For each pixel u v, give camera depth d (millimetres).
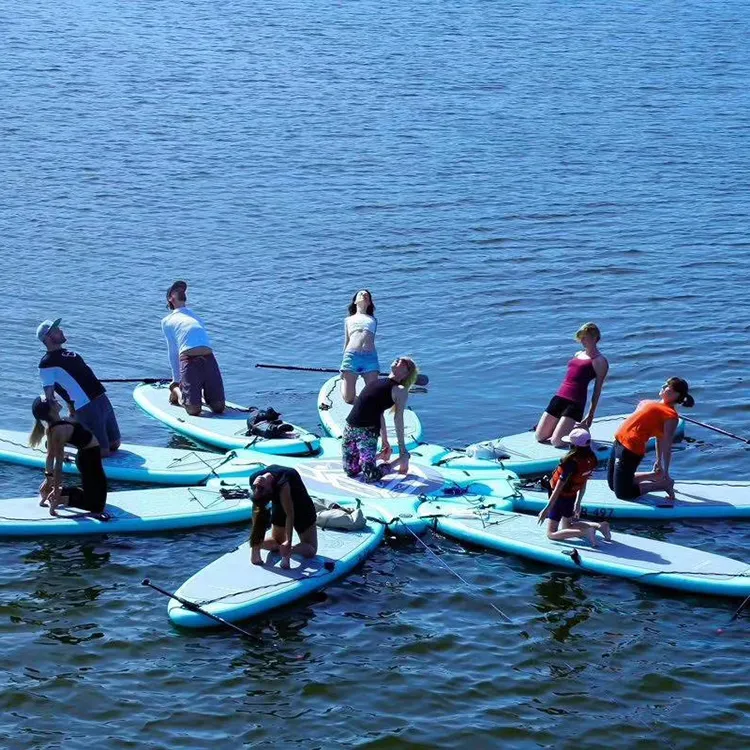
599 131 40969
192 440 17422
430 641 12289
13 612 12602
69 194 31250
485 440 17734
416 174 34438
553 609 12969
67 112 40438
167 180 32938
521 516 14859
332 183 33219
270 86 46156
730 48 60688
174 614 12391
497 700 11320
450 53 55500
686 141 39844
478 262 26859
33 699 11133
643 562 13672
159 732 10727
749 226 29984
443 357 21312
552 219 30344
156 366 20688
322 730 10820
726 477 16516
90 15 61188
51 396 15750
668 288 25109
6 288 24219
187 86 45438
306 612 12797
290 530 13211
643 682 11648
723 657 12102
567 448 16797
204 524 14727
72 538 14289
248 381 20125
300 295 24594
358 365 17938
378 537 14297
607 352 21453
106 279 25094
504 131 40406
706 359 21078
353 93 45531
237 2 67938
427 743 10664
